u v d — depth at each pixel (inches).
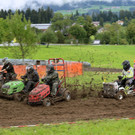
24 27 3366.1
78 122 745.0
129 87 1198.3
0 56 4613.7
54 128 676.7
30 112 926.4
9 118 834.2
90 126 690.2
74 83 1716.3
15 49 3454.7
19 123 757.9
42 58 4758.9
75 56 5196.9
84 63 3415.4
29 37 3376.0
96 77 2151.8
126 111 920.3
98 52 5841.5
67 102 1112.8
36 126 706.8
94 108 989.2
